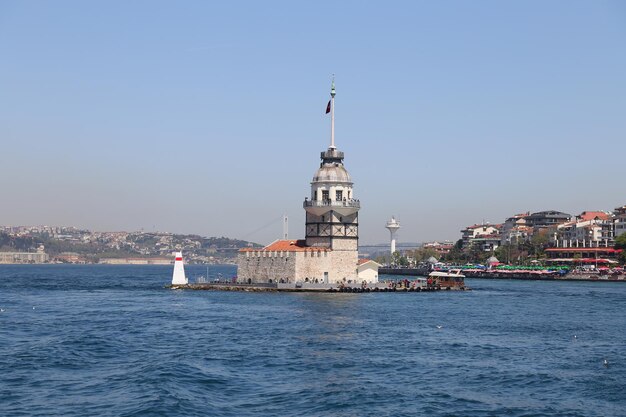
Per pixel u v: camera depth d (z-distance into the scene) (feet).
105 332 339.77
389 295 598.75
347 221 634.02
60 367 252.62
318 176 632.79
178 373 238.68
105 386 223.30
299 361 264.11
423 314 431.02
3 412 194.70
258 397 212.43
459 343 310.45
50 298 570.87
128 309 458.09
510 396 215.92
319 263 622.13
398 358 271.90
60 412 194.90
